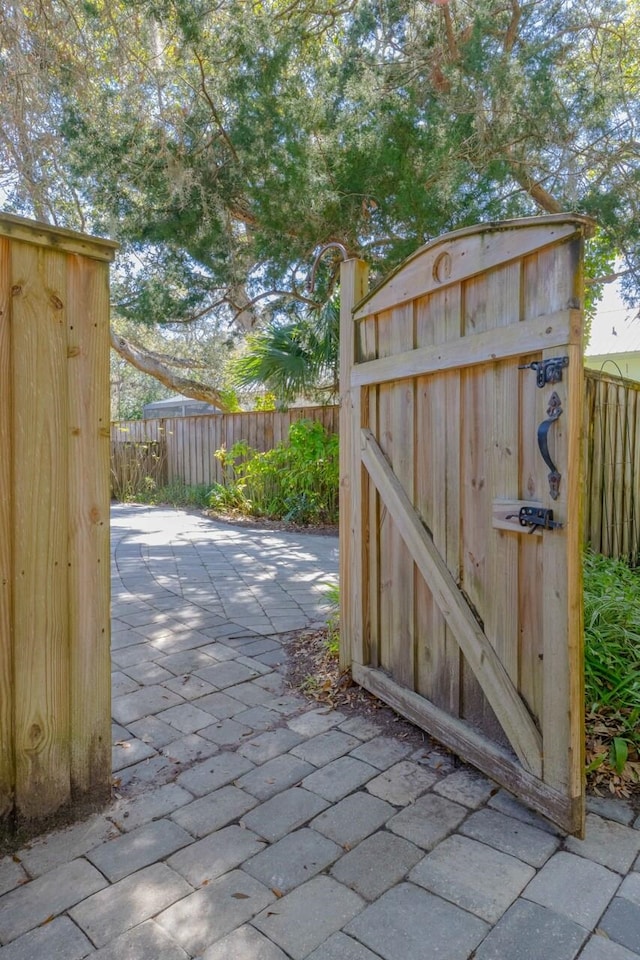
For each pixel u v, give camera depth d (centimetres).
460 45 521
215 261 621
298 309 686
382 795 196
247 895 152
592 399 381
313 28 602
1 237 163
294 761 218
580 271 164
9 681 169
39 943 137
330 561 559
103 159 567
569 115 518
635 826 180
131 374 2100
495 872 159
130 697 271
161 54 569
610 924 142
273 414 867
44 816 177
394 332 248
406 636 249
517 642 191
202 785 203
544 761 181
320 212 521
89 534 186
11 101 484
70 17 499
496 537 198
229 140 561
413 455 240
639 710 230
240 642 340
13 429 168
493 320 195
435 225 500
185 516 880
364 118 515
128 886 155
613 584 323
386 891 153
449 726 220
